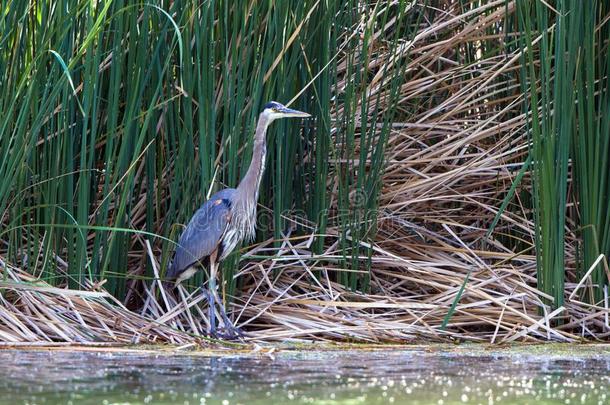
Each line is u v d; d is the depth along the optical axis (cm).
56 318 1065
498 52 1406
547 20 1190
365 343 1107
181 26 1151
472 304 1173
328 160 1277
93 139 1104
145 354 979
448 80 1441
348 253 1268
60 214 1134
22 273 1110
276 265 1248
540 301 1167
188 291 1229
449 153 1354
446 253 1338
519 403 712
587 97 1152
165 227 1206
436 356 995
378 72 1332
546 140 1124
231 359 950
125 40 1138
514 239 1354
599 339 1134
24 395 715
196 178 1206
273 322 1178
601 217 1179
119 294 1173
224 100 1163
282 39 1166
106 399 703
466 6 1464
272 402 698
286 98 1216
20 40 1080
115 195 1182
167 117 1194
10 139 1038
